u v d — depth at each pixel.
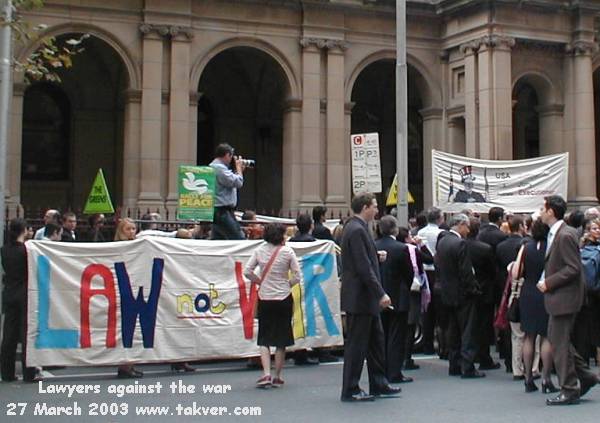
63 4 28.22
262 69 35.97
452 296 14.41
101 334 14.16
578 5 32.72
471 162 23.16
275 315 13.44
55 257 14.03
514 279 13.35
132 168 29.12
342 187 31.80
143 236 15.50
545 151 33.56
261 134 37.53
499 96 31.45
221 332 14.98
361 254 11.83
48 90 34.19
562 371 11.95
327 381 14.06
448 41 33.47
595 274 14.49
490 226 16.22
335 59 31.95
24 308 13.93
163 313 14.58
